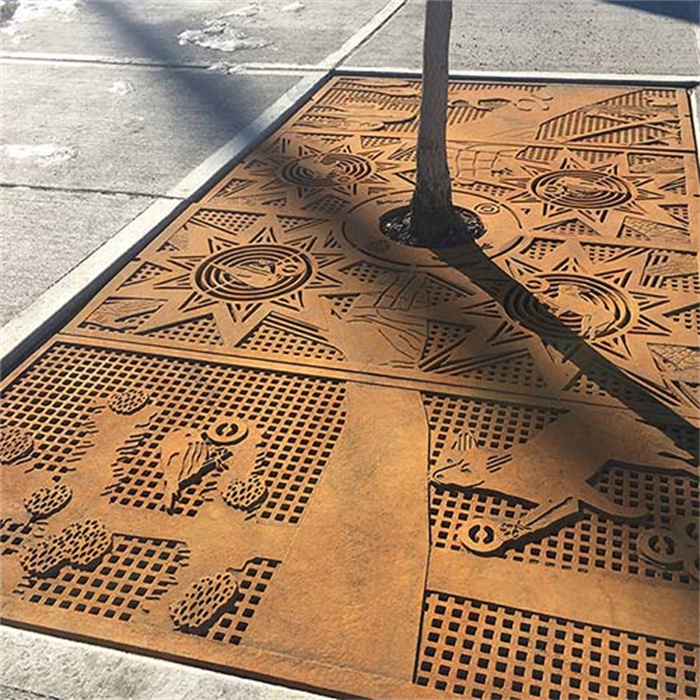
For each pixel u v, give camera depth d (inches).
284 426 103.0
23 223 151.1
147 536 89.0
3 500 93.9
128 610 81.4
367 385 108.8
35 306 125.6
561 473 94.4
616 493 91.9
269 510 91.6
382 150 180.2
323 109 206.2
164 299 128.3
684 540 86.4
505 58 239.9
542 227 145.6
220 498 93.3
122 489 95.0
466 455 97.4
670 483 92.8
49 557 87.0
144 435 102.7
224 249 141.7
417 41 258.8
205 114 203.5
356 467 96.4
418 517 89.6
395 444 99.4
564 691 73.2
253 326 121.2
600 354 112.7
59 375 113.1
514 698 72.7
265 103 209.2
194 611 80.8
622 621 78.5
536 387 107.3
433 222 141.4
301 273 133.9
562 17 283.9
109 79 231.8
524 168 168.9
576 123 191.3
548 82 219.5
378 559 85.1
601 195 156.0
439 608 80.3
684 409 102.7
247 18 291.1
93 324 123.0
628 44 248.7
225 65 240.5
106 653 77.4
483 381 108.7
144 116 203.5
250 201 158.6
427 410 104.4
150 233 146.5
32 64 246.8
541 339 116.1
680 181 160.1
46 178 169.8
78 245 142.9
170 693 73.4
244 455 98.9
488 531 87.8
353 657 76.1
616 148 176.4
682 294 125.0
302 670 75.1
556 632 77.9
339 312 123.7
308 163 174.7
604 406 103.7
